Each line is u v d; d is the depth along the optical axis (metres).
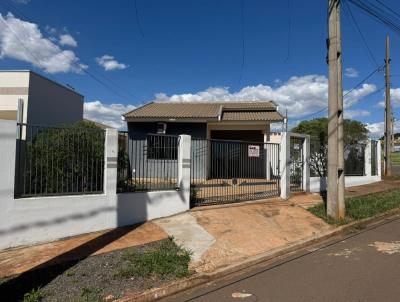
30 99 16.14
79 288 5.61
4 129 7.20
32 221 7.51
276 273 6.73
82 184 8.59
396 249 8.18
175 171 10.55
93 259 6.80
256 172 13.18
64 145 8.36
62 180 8.29
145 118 17.77
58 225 7.90
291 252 8.29
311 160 15.65
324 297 5.41
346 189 17.39
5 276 5.93
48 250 7.17
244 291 5.86
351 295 5.43
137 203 9.40
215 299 5.58
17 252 7.02
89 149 8.68
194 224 9.41
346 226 10.45
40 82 17.08
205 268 6.82
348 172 18.77
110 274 6.19
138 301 5.46
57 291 5.48
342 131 11.10
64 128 8.43
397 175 25.27
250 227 9.60
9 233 7.20
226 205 11.43
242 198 12.48
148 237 8.34
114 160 8.95
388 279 6.10
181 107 19.95
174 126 18.20
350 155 19.02
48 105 17.97
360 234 9.88
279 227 9.90
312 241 9.05
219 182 12.34
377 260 7.31
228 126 18.97
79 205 8.26
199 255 7.45
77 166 8.48
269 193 13.37
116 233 8.47
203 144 14.38
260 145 13.33
